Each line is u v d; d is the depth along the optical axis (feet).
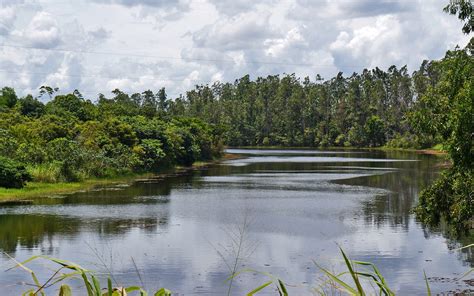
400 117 408.67
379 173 170.40
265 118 450.71
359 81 473.67
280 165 213.66
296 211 89.35
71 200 100.99
